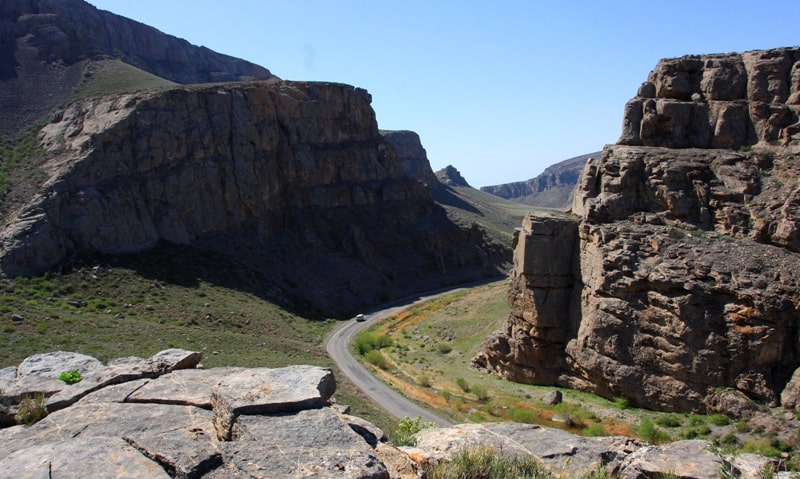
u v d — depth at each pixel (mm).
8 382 12867
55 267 65125
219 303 70125
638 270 38031
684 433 32094
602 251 40250
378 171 127938
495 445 11727
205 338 54250
